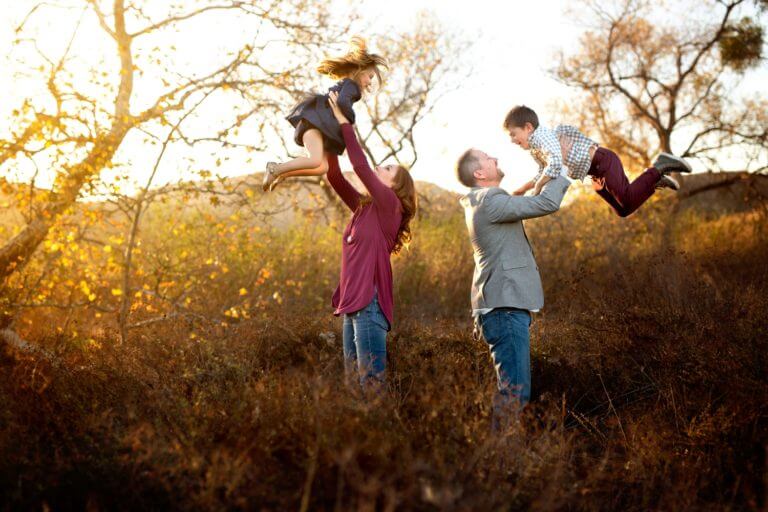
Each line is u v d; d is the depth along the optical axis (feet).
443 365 12.93
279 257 27.96
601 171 15.17
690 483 9.61
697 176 60.59
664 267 22.76
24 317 17.74
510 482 9.04
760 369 12.10
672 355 13.29
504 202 11.83
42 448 9.89
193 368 12.57
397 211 12.28
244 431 9.60
